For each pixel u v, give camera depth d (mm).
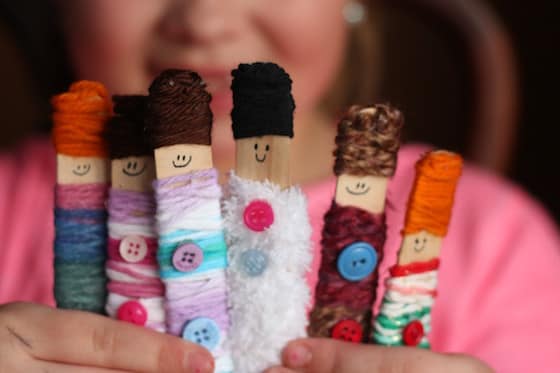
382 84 838
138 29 538
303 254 357
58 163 357
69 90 357
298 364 359
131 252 354
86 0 546
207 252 349
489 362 541
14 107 1049
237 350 357
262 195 349
